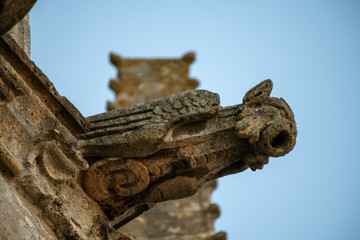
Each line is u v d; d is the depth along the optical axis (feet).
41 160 41.91
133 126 46.47
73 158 42.83
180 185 46.93
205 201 94.63
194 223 93.04
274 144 47.78
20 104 43.06
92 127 46.70
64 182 43.37
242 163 48.75
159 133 45.78
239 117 47.21
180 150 46.75
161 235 91.81
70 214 44.01
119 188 46.24
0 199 39.19
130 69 106.22
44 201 42.29
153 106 47.32
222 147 47.06
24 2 38.45
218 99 47.57
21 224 40.09
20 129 41.65
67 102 46.06
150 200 47.16
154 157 46.68
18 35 53.31
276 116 47.50
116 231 46.42
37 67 44.88
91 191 46.03
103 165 46.21
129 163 46.29
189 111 46.80
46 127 44.04
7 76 40.70
